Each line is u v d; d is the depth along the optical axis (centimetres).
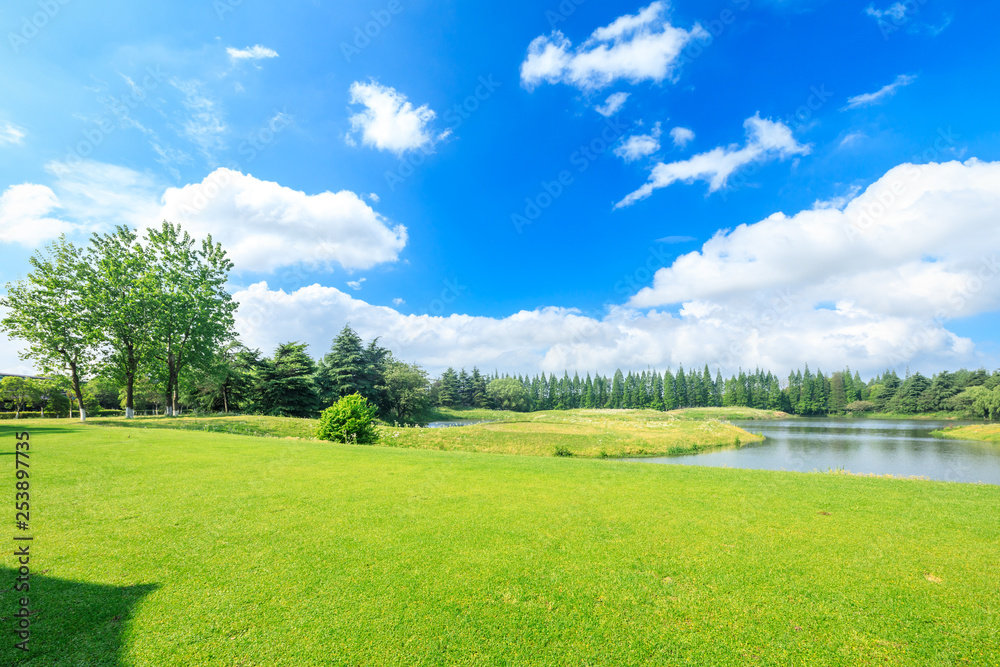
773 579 550
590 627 447
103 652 389
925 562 599
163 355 3441
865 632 442
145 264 3347
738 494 951
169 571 547
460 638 426
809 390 11050
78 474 1037
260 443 1720
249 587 512
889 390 9950
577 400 14825
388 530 708
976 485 1063
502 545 652
